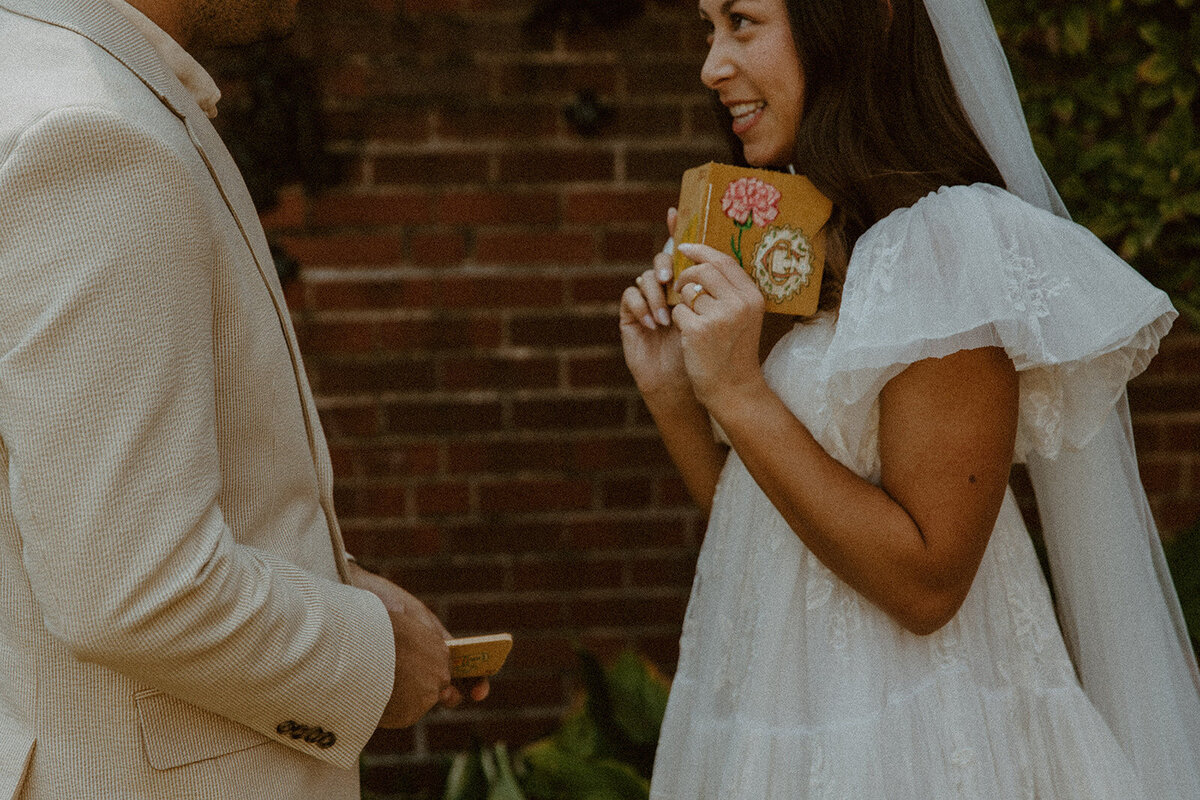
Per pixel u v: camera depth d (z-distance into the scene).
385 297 2.56
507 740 2.68
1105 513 1.42
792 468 1.21
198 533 0.92
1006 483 1.22
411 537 2.63
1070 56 2.25
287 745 1.04
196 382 0.93
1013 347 1.15
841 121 1.29
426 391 2.59
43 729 0.99
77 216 0.87
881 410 1.25
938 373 1.19
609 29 2.52
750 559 1.39
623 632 2.67
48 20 0.98
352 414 2.59
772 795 1.31
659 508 2.64
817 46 1.29
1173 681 1.48
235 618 0.93
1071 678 1.36
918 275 1.19
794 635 1.33
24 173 0.86
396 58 2.50
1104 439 1.41
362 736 1.05
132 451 0.88
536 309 2.58
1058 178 2.26
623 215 2.56
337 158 2.52
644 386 1.55
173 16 1.10
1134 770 1.39
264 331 1.06
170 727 0.99
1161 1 2.21
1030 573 1.37
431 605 2.64
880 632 1.29
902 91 1.31
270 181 2.50
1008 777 1.29
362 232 2.54
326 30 2.48
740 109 1.39
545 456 2.62
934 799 1.25
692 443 1.57
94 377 0.87
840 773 1.25
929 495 1.19
